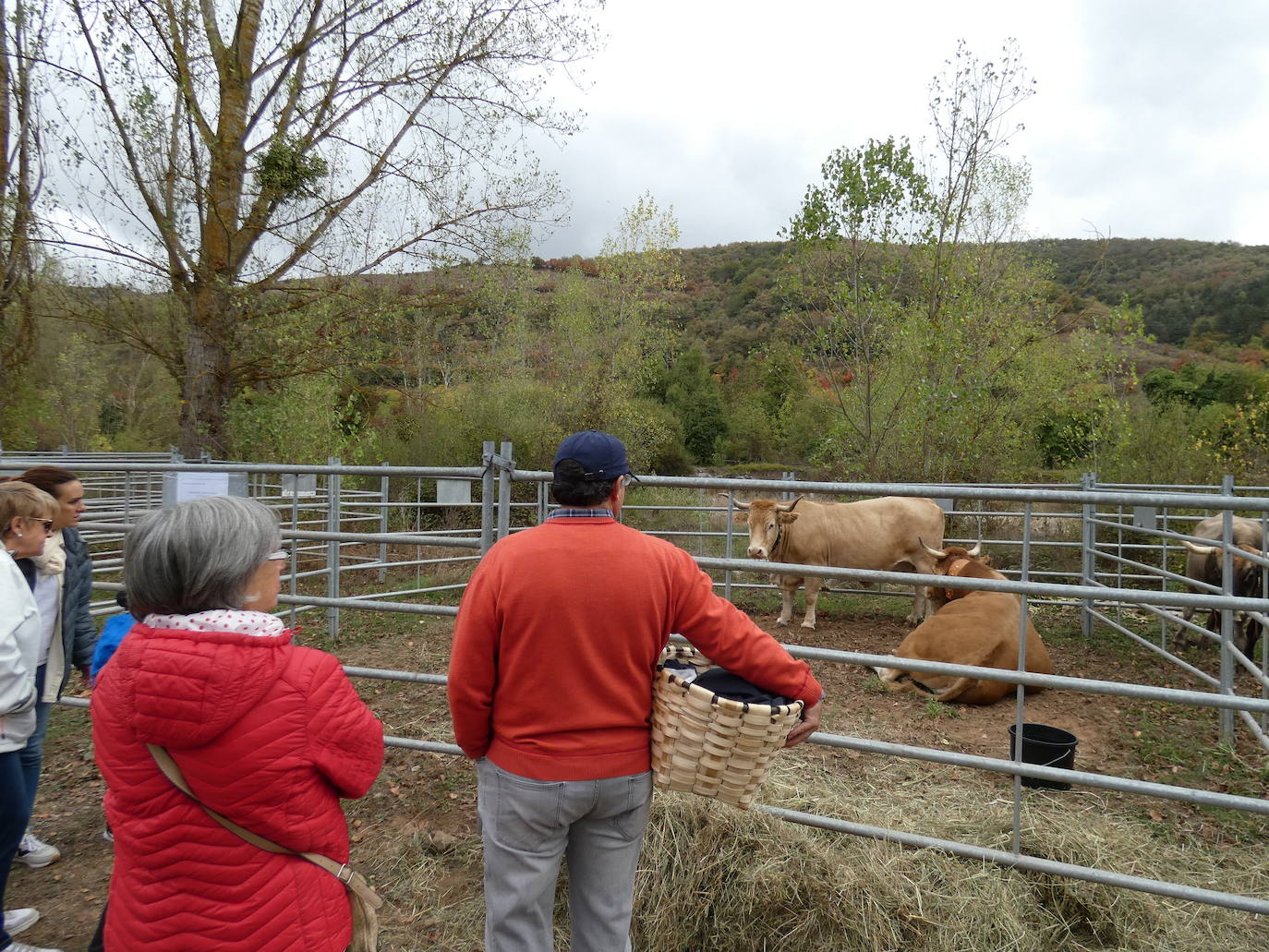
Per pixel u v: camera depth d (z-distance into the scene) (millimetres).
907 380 13352
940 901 3029
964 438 13039
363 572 11109
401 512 13484
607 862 2117
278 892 1651
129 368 23156
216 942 1607
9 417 15570
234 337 11289
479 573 2047
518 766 2008
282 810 1643
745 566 3498
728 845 3125
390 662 6664
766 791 3596
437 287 11906
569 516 2086
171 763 1599
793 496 13008
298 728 1659
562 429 18500
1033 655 5914
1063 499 3234
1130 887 2965
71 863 3553
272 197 10859
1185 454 13727
